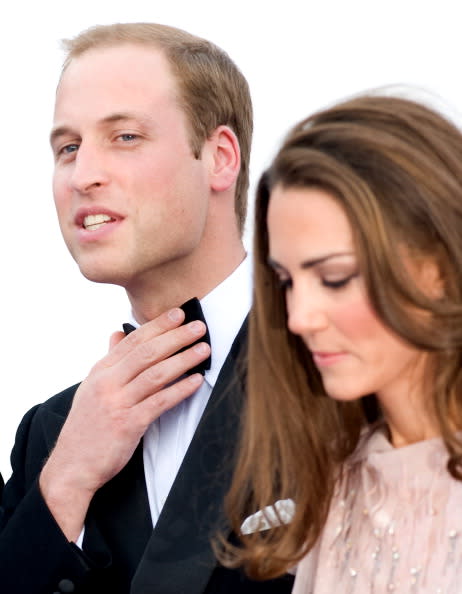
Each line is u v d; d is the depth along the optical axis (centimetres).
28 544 349
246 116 379
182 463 338
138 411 344
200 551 323
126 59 349
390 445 250
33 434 398
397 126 227
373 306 220
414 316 220
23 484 391
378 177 220
